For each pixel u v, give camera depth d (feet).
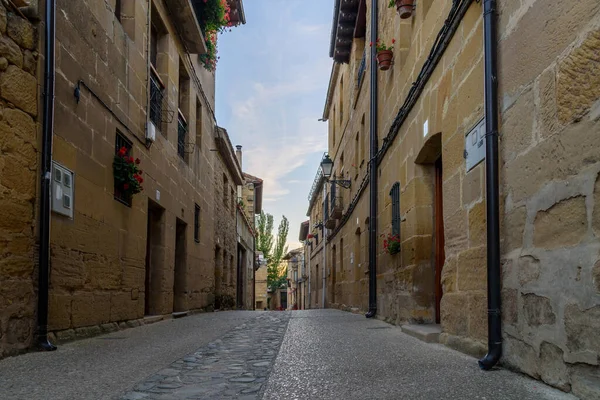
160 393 9.11
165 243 28.30
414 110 19.69
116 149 20.65
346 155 49.80
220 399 8.64
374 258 29.01
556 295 8.38
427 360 11.94
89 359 12.86
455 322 13.76
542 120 8.92
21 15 13.51
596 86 7.30
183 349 14.98
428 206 19.77
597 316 7.24
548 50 8.71
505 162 10.48
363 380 9.91
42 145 14.30
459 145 13.67
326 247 71.15
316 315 32.48
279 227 170.19
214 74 47.26
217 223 48.93
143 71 24.21
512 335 10.07
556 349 8.39
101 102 18.92
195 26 30.96
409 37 22.68
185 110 35.37
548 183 8.68
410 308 19.93
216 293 50.26
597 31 7.27
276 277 166.40
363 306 35.45
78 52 17.04
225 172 54.75
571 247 7.95
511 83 10.23
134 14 23.02
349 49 46.91
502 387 8.73
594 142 7.34
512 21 10.21
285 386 9.59
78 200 16.90
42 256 14.07
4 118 12.68
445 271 14.60
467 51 13.12
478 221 12.12
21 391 9.19
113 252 20.17
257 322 25.91
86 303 17.62
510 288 10.16
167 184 28.76
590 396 7.44
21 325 13.29
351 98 45.09
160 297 27.76
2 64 12.62
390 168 25.41
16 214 13.09
